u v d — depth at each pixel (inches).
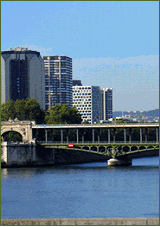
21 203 6599.4
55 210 6131.9
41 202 6668.3
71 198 6978.4
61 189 7819.9
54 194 7342.5
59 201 6747.1
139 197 7047.2
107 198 6973.4
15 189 7849.4
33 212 6013.8
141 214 5885.8
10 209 6195.9
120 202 6648.6
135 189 7775.6
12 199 6919.3
